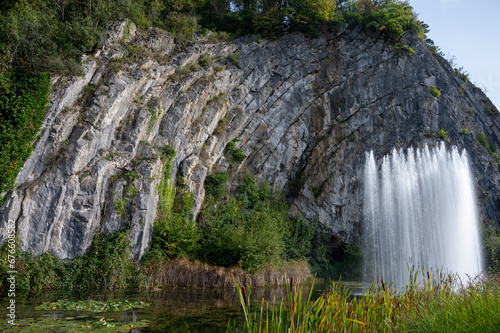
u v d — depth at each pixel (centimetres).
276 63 2836
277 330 535
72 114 1584
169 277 1564
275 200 2603
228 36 2741
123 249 1531
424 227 2881
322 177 2795
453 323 578
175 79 2144
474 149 3356
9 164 1372
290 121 2802
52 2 1959
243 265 1791
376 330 630
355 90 3062
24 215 1377
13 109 1426
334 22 3186
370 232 2784
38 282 1322
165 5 2661
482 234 2936
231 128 2502
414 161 3022
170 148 1961
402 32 3266
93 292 1326
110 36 1925
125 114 1819
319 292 1609
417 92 3238
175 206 1998
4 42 1575
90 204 1524
